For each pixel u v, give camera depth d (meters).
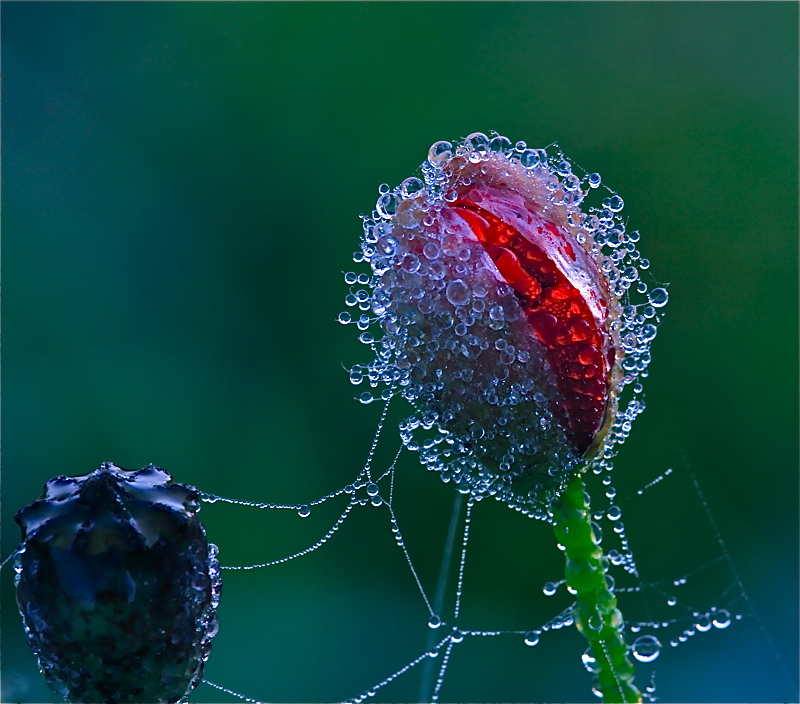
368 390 0.21
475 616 0.32
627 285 0.21
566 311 0.20
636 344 0.21
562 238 0.21
